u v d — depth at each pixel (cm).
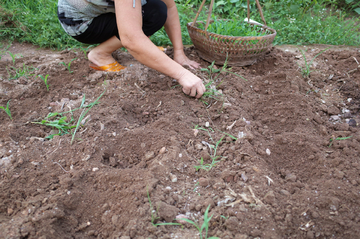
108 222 140
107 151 172
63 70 251
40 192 147
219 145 179
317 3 404
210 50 253
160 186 150
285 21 371
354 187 149
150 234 131
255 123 199
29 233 129
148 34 242
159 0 230
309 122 197
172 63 192
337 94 236
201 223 136
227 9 407
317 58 285
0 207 140
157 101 213
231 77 243
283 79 241
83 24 219
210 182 156
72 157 166
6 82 233
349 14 443
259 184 152
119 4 172
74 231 137
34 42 319
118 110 198
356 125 204
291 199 146
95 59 243
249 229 133
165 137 178
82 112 190
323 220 137
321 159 166
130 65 254
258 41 239
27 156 165
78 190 149
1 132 180
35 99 219
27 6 355
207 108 210
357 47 322
